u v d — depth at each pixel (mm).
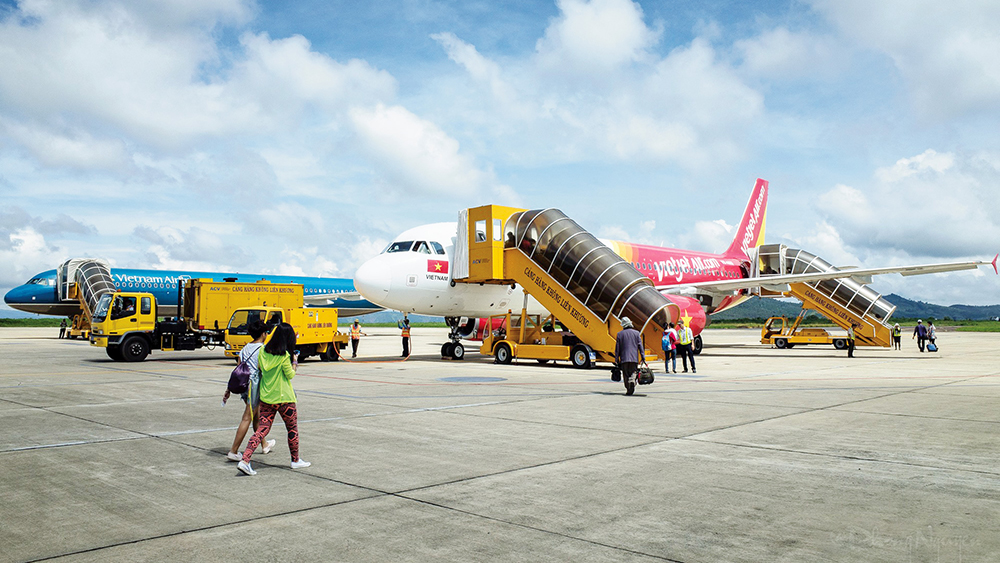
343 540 5066
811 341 39781
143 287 48125
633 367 14562
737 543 4988
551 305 23297
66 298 47500
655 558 4672
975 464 7641
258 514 5746
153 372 20891
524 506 5973
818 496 6301
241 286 28703
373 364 24750
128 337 25266
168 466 7590
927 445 8773
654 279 33469
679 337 21594
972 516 5664
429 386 16562
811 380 18641
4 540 5074
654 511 5824
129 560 4648
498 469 7418
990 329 96500
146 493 6434
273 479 6988
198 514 5754
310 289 60156
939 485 6707
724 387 16594
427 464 7672
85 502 6125
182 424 10547
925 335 35281
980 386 16750
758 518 5617
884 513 5754
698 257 37625
